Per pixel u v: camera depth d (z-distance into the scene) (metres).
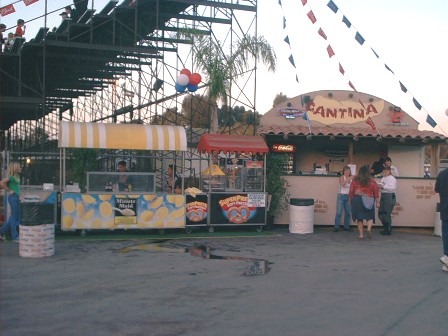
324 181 15.13
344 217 14.72
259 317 6.16
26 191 12.17
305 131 16.45
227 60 17.78
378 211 13.91
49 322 5.88
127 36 20.08
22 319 5.98
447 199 8.82
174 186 13.63
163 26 20.64
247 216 13.62
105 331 5.59
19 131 29.84
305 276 8.45
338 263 9.65
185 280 8.04
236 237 12.84
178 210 12.97
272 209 14.22
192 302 6.79
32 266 8.95
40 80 19.09
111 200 12.48
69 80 22.62
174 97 21.17
